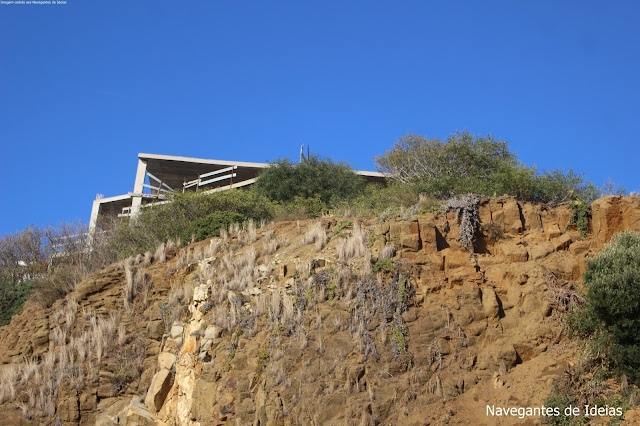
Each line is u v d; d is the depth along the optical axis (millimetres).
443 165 33594
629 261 16250
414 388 16375
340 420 15844
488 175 31297
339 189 35875
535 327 17094
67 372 20906
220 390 17625
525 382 15945
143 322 21984
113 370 20953
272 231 23141
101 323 21984
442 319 17625
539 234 19547
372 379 16594
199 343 18891
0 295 27109
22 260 33719
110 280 23250
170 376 19531
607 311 15586
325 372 16844
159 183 44375
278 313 18422
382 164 37562
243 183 40000
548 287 17828
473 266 18812
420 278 18562
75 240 35188
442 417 15539
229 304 19484
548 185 24641
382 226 19719
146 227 30531
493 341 17312
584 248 18797
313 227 21938
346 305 18047
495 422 15203
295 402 16469
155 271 23562
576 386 15359
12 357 22094
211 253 23031
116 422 19500
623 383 14836
